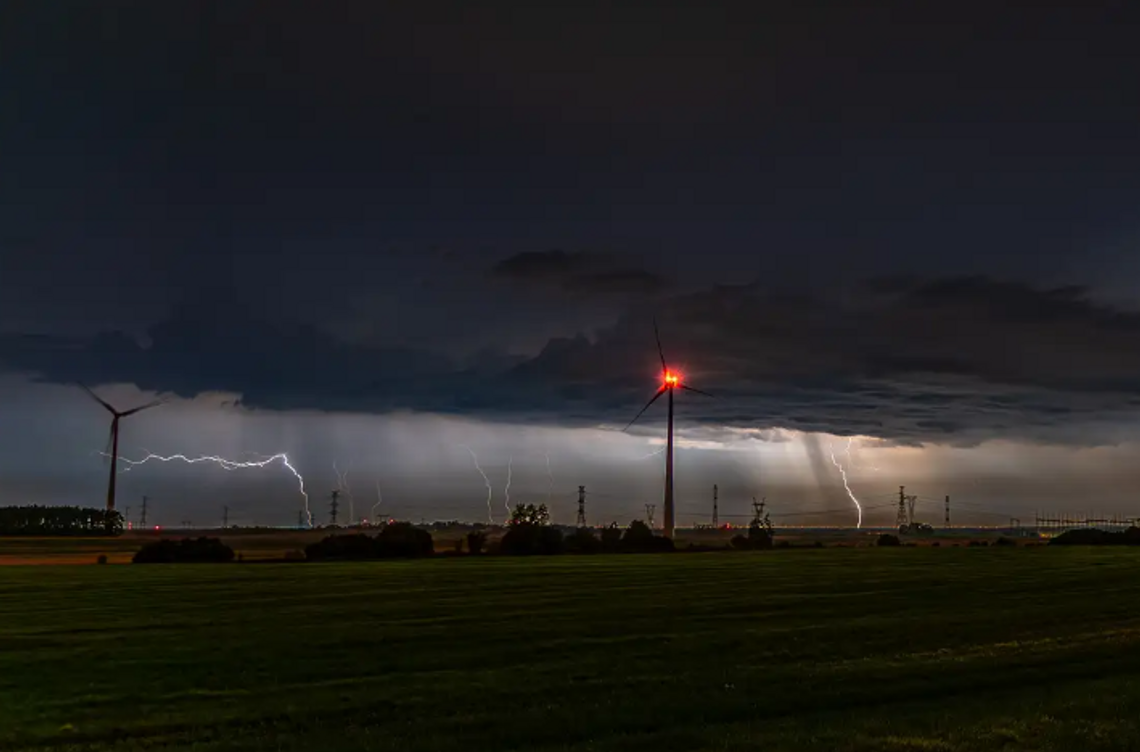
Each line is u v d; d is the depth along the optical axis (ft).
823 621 131.44
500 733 67.46
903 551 342.03
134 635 123.34
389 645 112.16
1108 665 91.71
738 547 412.16
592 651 106.11
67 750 66.23
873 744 59.16
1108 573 223.92
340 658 103.35
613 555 334.85
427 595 176.76
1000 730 62.18
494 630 124.06
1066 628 121.80
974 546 404.57
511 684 86.07
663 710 73.72
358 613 146.92
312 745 65.31
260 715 75.61
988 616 135.64
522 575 228.22
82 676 93.97
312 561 312.71
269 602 166.50
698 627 125.70
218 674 94.53
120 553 403.13
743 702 76.18
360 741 65.98
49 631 128.26
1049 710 68.54
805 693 79.36
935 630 119.55
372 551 334.24
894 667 90.12
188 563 304.30
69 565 291.79
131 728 72.18
